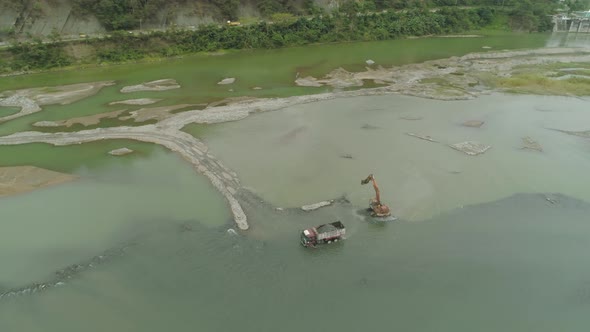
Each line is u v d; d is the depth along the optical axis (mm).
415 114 72812
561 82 87812
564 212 47438
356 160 57094
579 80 89312
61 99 78750
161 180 52719
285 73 96062
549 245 42562
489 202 48719
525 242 42844
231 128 66688
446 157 58344
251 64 103312
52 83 87812
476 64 103438
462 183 52188
